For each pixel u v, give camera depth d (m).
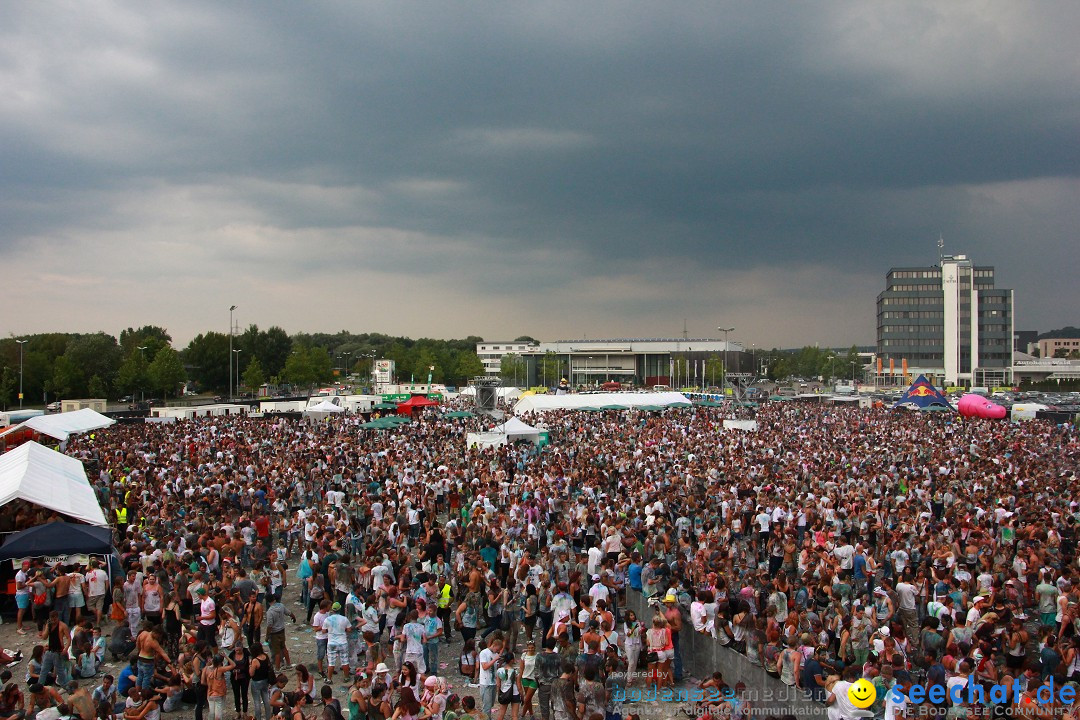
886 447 41.41
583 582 19.39
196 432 49.38
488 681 12.48
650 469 32.16
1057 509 23.53
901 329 175.38
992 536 20.52
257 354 146.75
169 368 105.94
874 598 15.21
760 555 22.72
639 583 17.20
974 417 64.38
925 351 174.50
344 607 16.08
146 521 21.41
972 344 173.12
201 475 29.70
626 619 14.36
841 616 13.95
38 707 11.02
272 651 14.52
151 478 27.97
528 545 20.02
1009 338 173.12
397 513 22.69
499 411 62.38
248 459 34.91
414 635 13.24
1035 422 61.59
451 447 41.31
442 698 11.34
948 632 13.85
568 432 53.47
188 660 12.82
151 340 134.38
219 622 14.42
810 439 47.00
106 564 17.11
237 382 138.38
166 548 17.95
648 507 23.66
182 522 21.58
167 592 15.77
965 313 173.38
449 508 25.75
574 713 11.32
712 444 42.34
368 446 38.53
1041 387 157.75
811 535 20.69
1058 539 19.67
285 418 69.00
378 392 109.25
